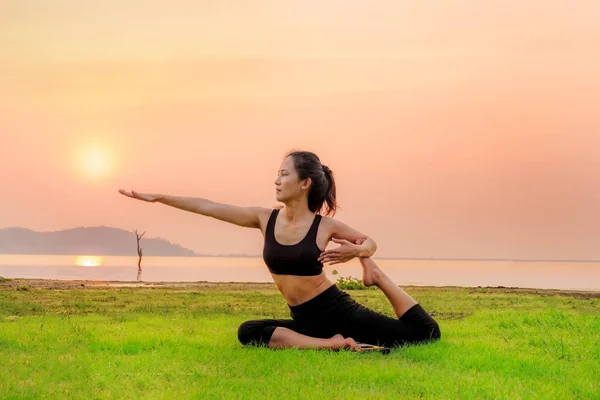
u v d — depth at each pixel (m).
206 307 14.66
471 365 6.58
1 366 6.32
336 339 7.51
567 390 5.54
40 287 23.28
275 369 6.29
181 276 58.56
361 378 5.88
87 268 93.75
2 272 70.50
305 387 5.51
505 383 5.75
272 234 7.67
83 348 7.48
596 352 7.46
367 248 7.54
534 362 6.75
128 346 7.53
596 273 85.94
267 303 16.05
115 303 15.73
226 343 8.02
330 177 7.88
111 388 5.55
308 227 7.59
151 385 5.68
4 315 12.45
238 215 7.87
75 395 5.30
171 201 7.93
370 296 18.52
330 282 7.71
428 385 5.57
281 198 7.55
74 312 13.18
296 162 7.56
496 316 11.53
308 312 7.65
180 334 8.95
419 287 27.69
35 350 7.34
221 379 5.84
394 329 7.75
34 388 5.48
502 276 67.19
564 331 9.42
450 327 9.94
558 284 45.50
